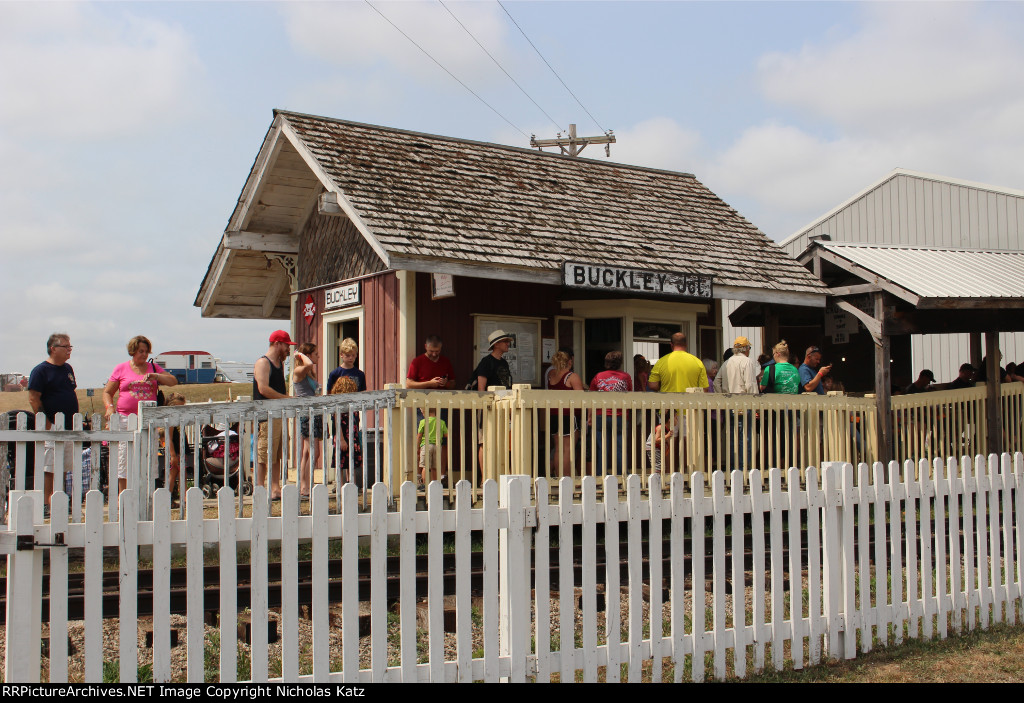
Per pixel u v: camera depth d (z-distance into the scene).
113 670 5.87
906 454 12.22
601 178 15.34
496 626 5.29
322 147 12.28
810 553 6.44
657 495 5.89
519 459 9.21
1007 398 13.41
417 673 5.07
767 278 13.39
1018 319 13.39
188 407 7.88
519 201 13.02
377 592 4.98
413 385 10.99
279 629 6.60
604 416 9.69
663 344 14.55
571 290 13.26
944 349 22.89
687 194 16.09
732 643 6.09
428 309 12.04
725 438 10.93
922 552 7.02
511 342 12.72
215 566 7.52
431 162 13.20
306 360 11.18
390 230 10.66
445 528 5.20
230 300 16.64
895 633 6.86
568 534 5.54
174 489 10.95
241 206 14.11
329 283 13.91
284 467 8.06
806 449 11.31
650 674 6.11
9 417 8.05
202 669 4.58
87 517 4.39
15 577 4.29
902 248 14.99
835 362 17.94
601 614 7.59
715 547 6.07
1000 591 7.48
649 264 12.29
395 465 9.19
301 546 8.27
